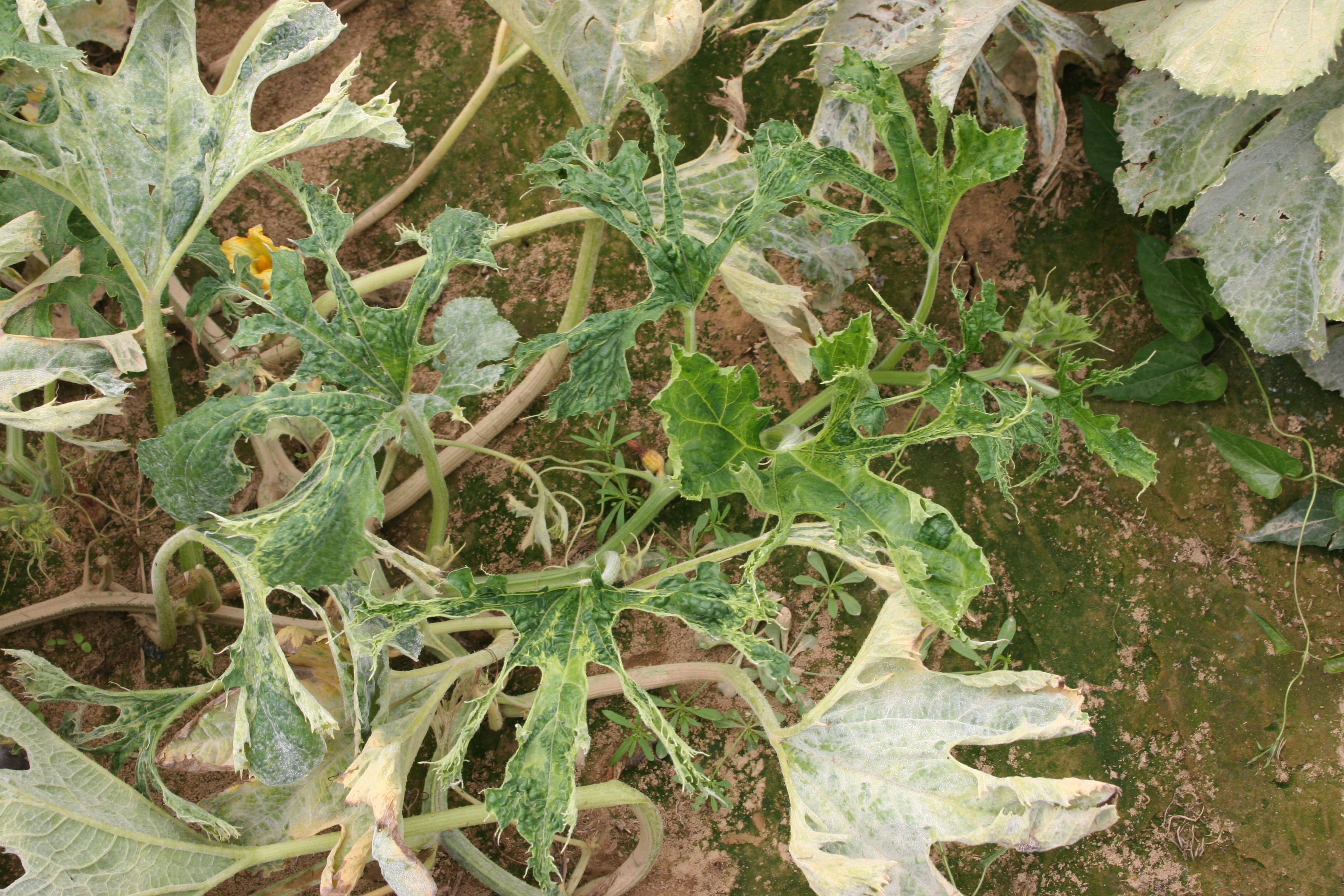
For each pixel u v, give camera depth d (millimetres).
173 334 1404
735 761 1289
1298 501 1326
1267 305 1299
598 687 1264
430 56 1526
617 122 1485
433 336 1415
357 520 1086
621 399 1143
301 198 1109
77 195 1104
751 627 1322
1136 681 1309
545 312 1427
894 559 1022
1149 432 1367
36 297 1156
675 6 1197
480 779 1280
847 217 1191
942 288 1415
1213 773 1281
